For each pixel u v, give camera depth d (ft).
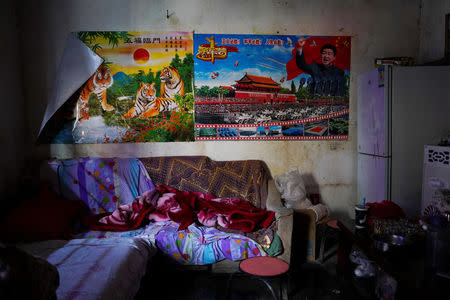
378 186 8.70
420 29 10.43
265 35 10.18
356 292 7.31
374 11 10.33
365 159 9.56
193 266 8.07
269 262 6.30
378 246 5.38
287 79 10.30
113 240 7.36
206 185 9.66
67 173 9.29
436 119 8.25
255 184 9.69
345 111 10.46
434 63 9.04
